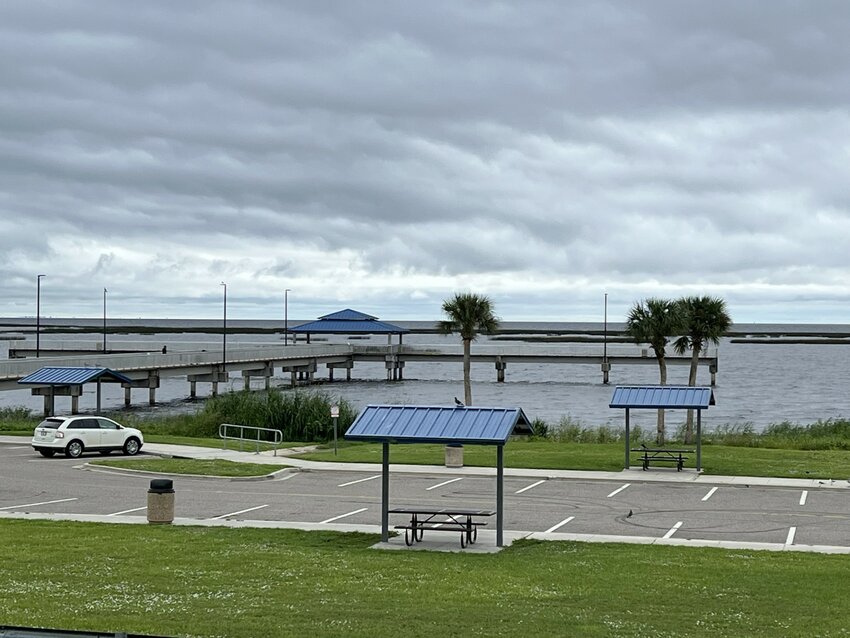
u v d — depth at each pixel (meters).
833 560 22.00
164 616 16.30
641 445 49.34
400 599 17.73
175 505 30.62
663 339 58.56
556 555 22.53
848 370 160.00
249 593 18.11
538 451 46.22
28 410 74.94
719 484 36.28
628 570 20.61
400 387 120.56
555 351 126.94
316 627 15.70
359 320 134.38
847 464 41.59
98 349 130.88
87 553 21.89
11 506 30.33
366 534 25.20
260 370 115.19
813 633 15.58
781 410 90.06
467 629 15.68
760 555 22.59
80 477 37.47
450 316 67.75
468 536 24.00
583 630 15.66
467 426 23.88
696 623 16.17
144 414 83.88
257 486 35.44
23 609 16.55
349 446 49.50
